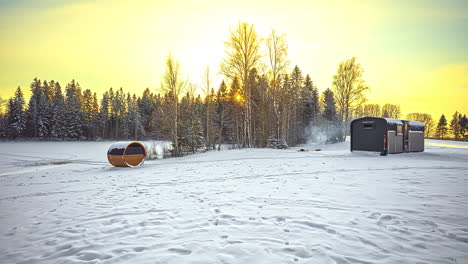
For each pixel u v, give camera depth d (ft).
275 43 69.92
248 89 73.97
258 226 12.98
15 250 11.38
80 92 274.57
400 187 20.66
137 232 12.84
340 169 31.89
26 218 16.16
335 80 113.50
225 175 31.12
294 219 13.80
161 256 10.07
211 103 105.50
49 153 108.58
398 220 13.17
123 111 271.69
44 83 281.54
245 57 70.03
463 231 11.62
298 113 134.41
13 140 210.59
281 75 72.02
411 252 9.86
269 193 20.22
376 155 46.34
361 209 15.24
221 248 10.57
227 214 15.08
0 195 25.09
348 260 9.35
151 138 255.09
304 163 39.32
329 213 14.66
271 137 80.48
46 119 225.15
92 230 13.43
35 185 31.50
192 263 9.42
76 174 43.14
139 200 19.86
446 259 9.27
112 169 48.21
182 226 13.44
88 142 213.87
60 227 14.21
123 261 9.78
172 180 29.40
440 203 15.89
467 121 267.59
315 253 9.92
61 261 10.16
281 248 10.43
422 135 51.70
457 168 30.50
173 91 80.43
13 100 221.25
